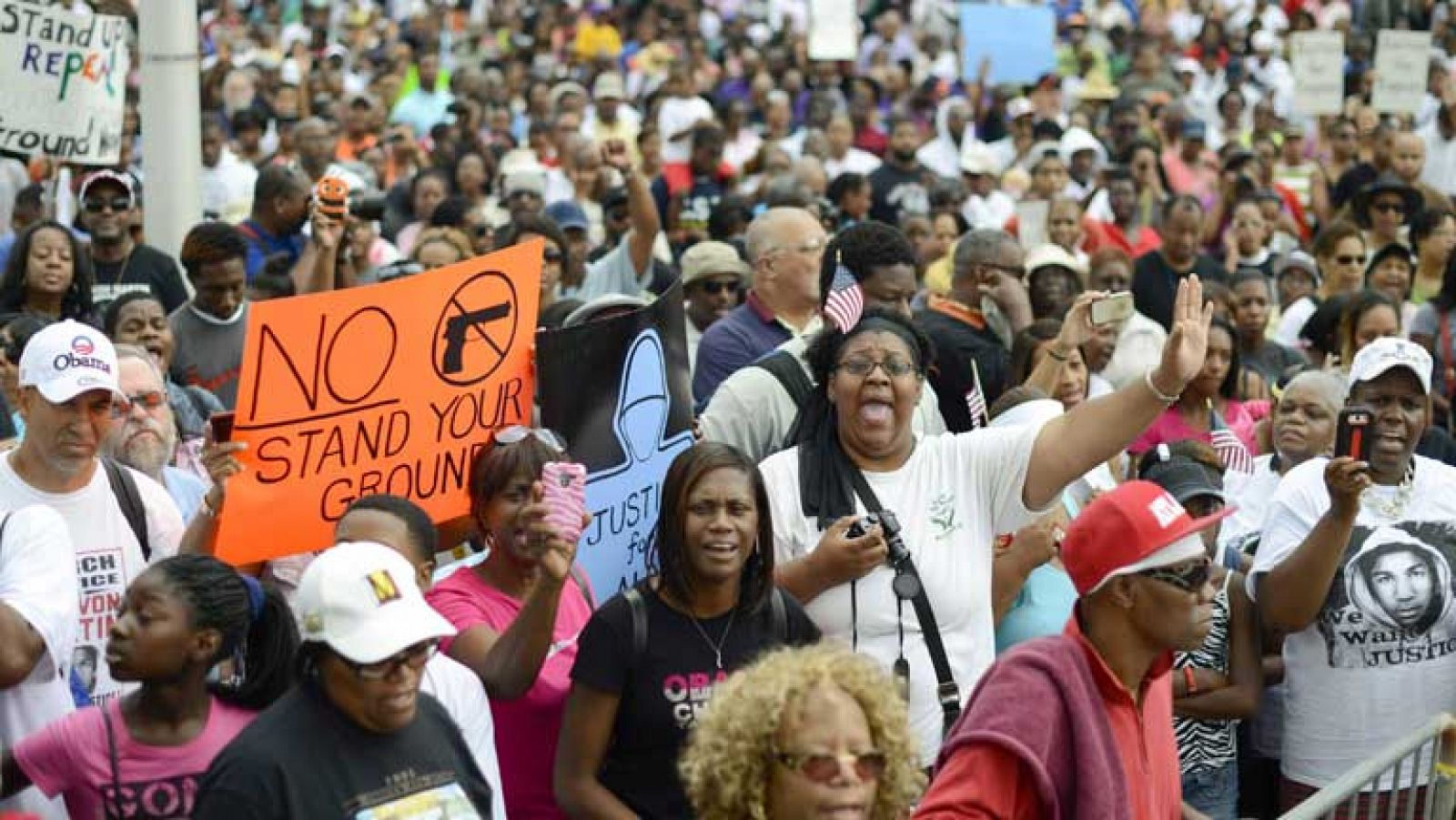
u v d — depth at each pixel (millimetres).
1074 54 49656
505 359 12250
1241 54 53562
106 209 18594
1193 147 36219
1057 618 12523
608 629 10047
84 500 11062
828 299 11664
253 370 11414
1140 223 31734
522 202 26172
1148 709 9047
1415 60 35875
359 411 11727
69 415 10836
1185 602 8633
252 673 9633
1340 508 11953
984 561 11156
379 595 8102
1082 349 17141
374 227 22562
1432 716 11906
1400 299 23000
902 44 53750
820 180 29125
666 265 20906
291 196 19750
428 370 11961
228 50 45250
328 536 11695
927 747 10812
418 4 55594
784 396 12789
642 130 32969
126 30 19125
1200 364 10695
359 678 8078
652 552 11984
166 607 9172
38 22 18516
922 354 11547
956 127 41281
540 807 10633
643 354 12195
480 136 36312
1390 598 12516
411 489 11945
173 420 12961
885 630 10820
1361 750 12648
